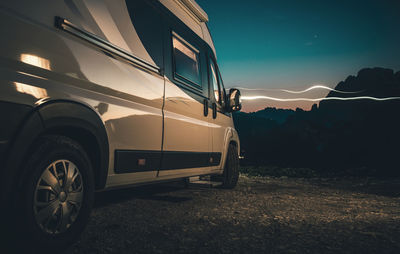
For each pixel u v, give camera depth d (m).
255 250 2.46
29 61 2.00
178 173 4.08
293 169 12.25
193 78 4.57
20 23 1.96
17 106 1.88
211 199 4.93
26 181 1.95
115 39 2.86
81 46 2.45
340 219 3.66
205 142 4.82
